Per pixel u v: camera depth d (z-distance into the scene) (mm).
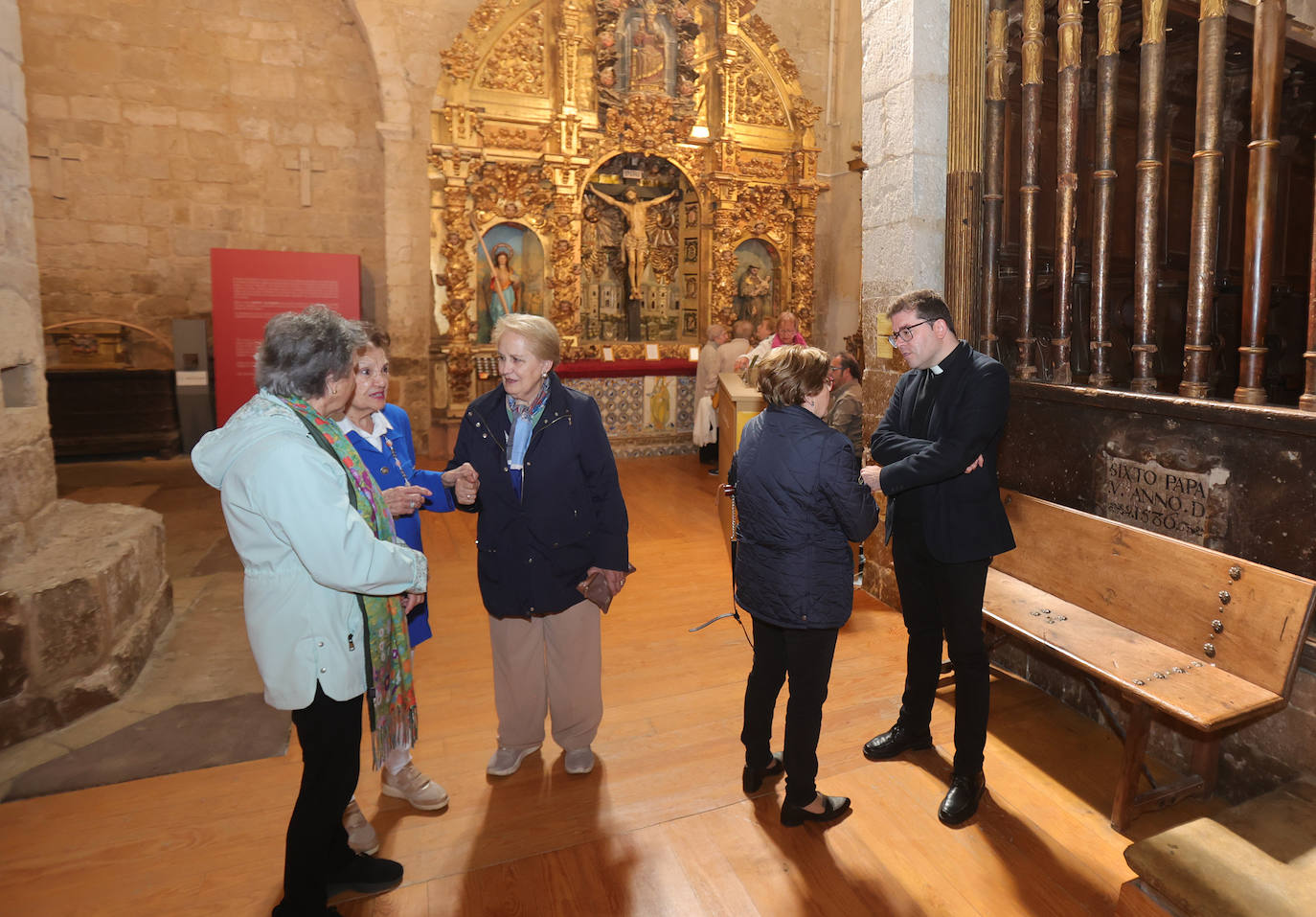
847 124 10727
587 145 9539
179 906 2152
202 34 8648
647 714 3254
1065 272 3414
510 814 2568
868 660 3729
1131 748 2424
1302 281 5910
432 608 4500
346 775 1899
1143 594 2750
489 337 9602
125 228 8641
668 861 2336
